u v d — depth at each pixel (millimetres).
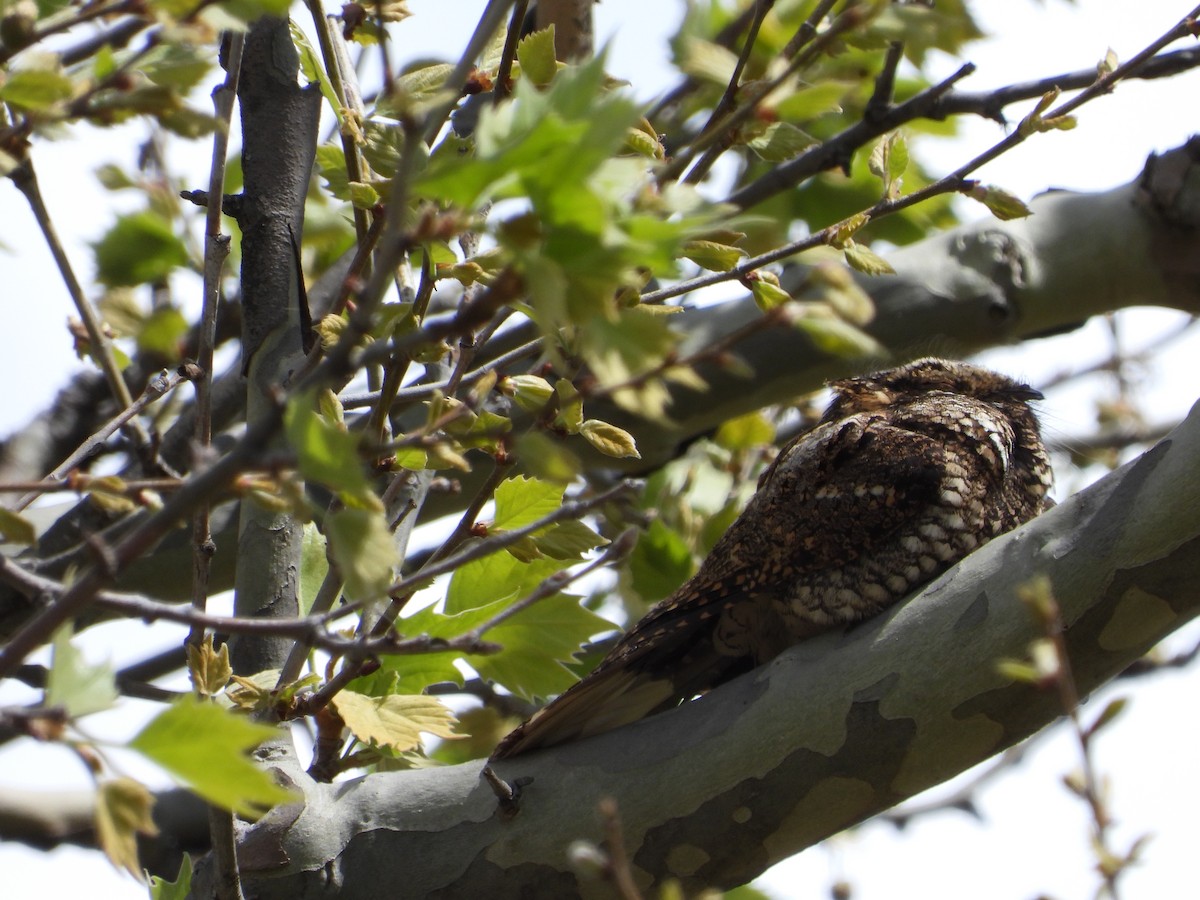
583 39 5957
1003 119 5906
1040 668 5746
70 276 5840
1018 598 5797
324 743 5844
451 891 5824
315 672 5840
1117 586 5793
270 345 5887
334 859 5828
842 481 5887
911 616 5812
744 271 5812
